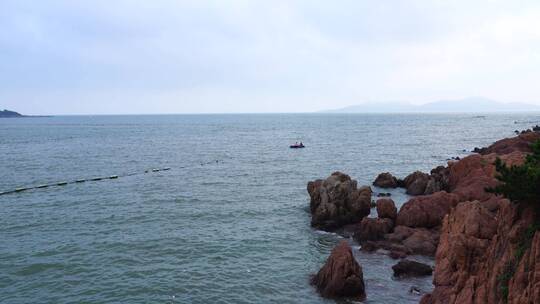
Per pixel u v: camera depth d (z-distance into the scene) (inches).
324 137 7057.1
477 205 1127.6
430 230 1612.9
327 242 1640.0
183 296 1198.3
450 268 1005.8
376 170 3400.6
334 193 1850.4
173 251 1544.0
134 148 5442.9
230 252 1536.7
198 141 6569.9
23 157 4436.5
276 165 3762.3
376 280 1264.8
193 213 2078.0
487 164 2023.9
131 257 1482.5
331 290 1171.9
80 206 2242.9
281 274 1347.2
